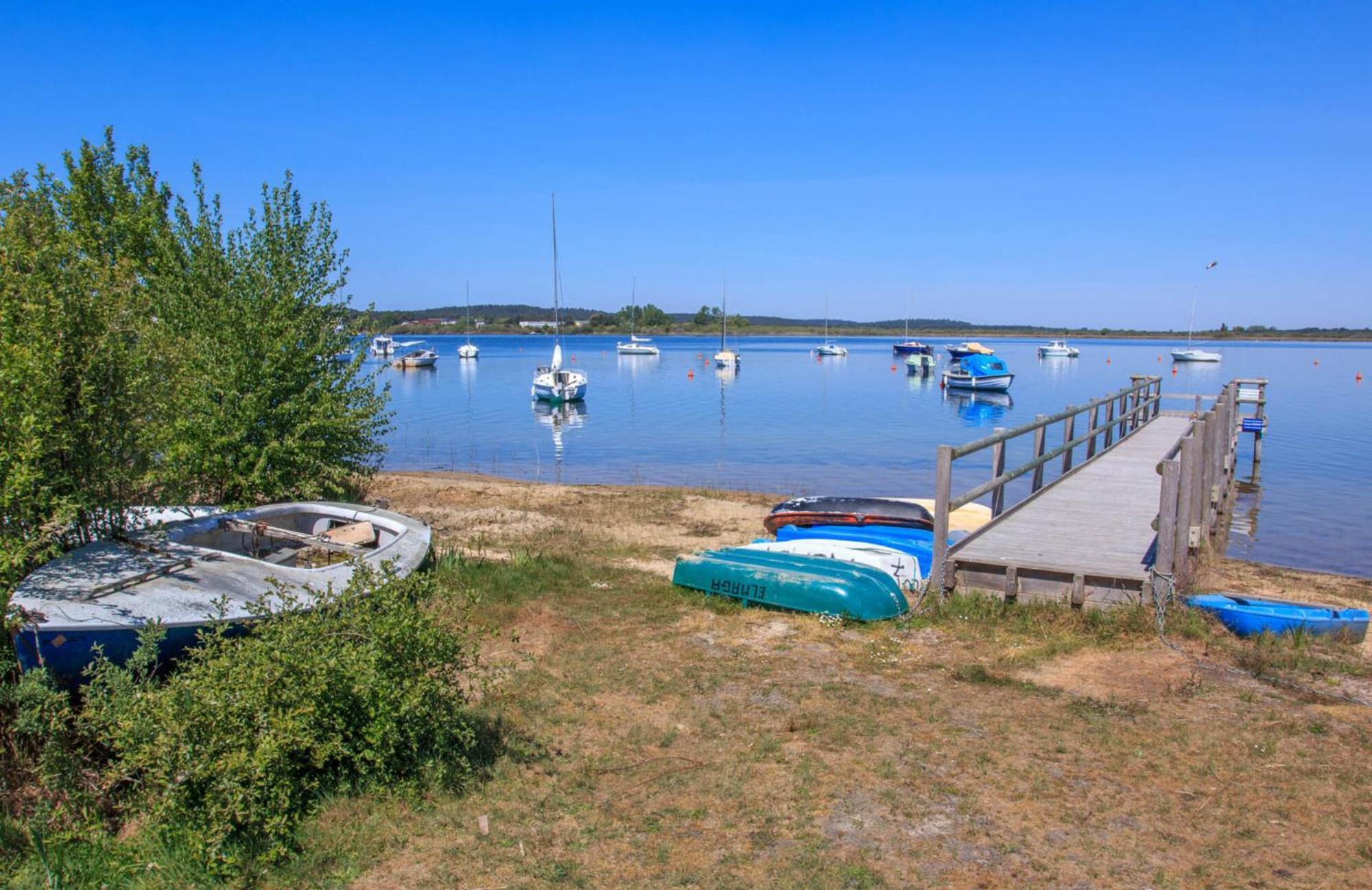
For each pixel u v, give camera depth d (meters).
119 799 5.04
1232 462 20.59
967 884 4.15
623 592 9.54
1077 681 6.64
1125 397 19.11
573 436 34.94
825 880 4.19
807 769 5.29
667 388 62.03
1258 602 8.16
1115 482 13.16
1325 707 6.05
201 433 10.93
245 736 4.55
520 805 4.92
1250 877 4.16
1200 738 5.57
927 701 6.32
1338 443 31.53
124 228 13.83
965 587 8.62
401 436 34.44
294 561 9.06
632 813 4.83
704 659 7.32
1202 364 98.81
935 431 37.12
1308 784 4.98
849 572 8.62
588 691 6.64
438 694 5.30
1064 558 8.80
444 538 13.75
